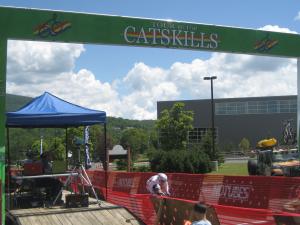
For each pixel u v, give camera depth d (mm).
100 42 10820
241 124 90562
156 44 11453
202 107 91062
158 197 9625
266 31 13078
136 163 46094
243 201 12820
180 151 29578
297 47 13609
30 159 13844
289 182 11484
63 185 12070
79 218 10391
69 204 11281
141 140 71812
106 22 10852
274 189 11906
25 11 9977
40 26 10109
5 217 10500
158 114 89688
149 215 10344
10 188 11781
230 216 8234
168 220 9234
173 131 54281
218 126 91125
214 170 33500
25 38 10023
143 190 15961
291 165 19172
